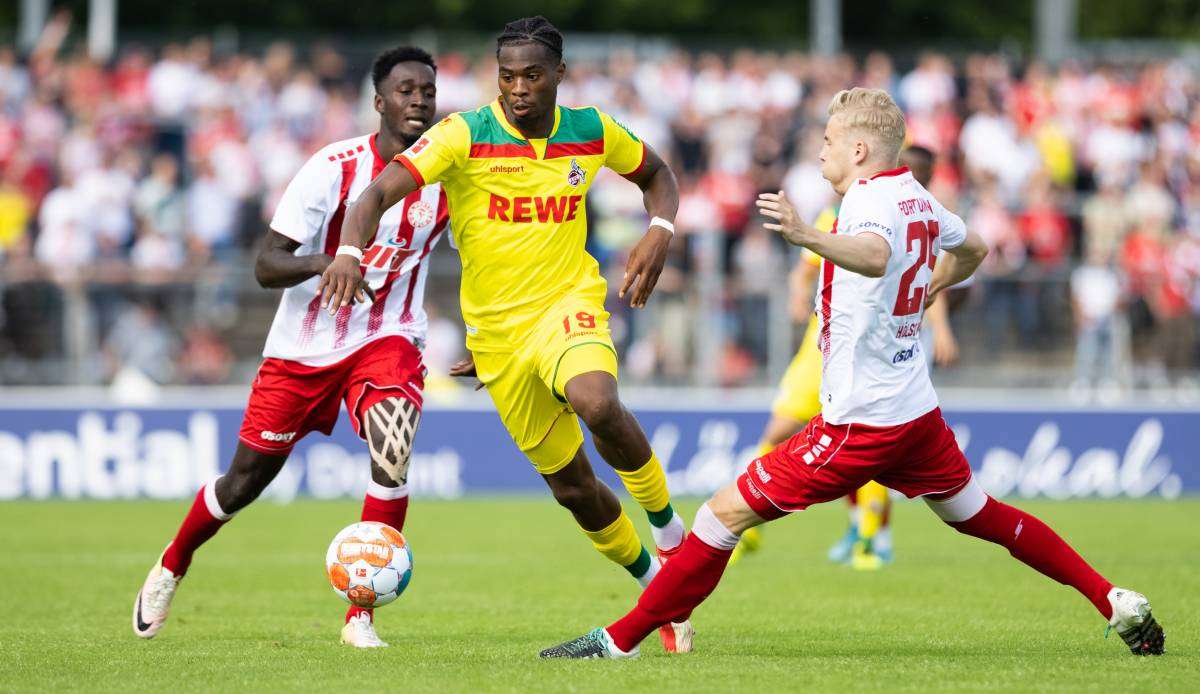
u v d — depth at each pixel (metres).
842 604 27.91
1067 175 75.88
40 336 54.78
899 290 19.28
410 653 20.64
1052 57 83.50
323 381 22.64
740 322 56.78
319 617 26.00
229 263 63.69
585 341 20.22
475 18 104.88
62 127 69.75
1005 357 59.03
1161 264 67.62
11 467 53.88
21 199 66.50
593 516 21.61
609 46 78.50
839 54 79.50
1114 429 58.38
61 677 18.47
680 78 76.00
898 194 19.39
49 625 24.61
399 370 22.38
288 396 22.66
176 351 55.88
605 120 21.12
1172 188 75.69
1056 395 59.06
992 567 35.31
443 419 56.81
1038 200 69.50
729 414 56.56
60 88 71.50
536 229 20.72
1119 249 68.06
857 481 19.56
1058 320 59.19
